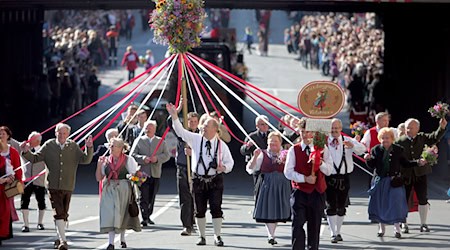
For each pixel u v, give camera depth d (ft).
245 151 74.64
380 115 77.25
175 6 70.95
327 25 277.23
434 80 139.85
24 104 172.55
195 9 71.41
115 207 66.23
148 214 79.41
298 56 300.81
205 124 68.23
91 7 147.54
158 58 276.62
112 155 66.64
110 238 66.59
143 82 72.95
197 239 72.18
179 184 73.92
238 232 76.07
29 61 179.42
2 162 68.95
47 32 226.99
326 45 254.47
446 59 134.82
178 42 71.31
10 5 143.33
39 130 170.09
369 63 197.88
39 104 180.96
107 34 270.46
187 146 72.59
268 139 70.38
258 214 69.72
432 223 81.51
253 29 330.54
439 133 75.56
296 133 74.74
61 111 188.03
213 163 68.28
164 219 82.94
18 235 73.97
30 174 75.77
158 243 70.44
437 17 137.39
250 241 71.61
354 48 231.71
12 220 72.74
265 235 74.64
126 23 312.91
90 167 131.34
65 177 67.51
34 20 181.78
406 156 75.61
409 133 75.92
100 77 247.50
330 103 59.36
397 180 72.54
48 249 67.67
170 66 73.10
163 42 71.82
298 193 60.18
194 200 69.41
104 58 268.41
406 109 155.74
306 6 144.36
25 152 66.95
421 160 72.08
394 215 72.43
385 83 163.22
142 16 326.44
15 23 167.53
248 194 102.83
